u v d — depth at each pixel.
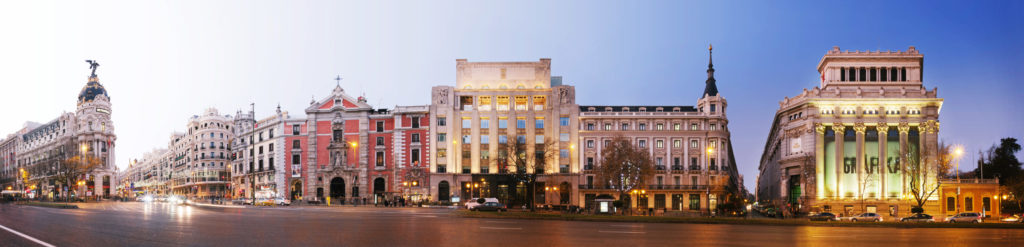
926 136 94.81
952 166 92.50
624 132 108.12
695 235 33.91
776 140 117.00
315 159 116.44
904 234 37.19
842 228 42.47
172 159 197.50
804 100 97.75
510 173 100.12
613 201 72.06
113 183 164.25
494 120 111.38
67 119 165.75
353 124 115.38
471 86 113.88
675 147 107.69
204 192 165.50
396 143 112.19
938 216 91.69
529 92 112.25
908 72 98.56
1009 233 39.03
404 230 34.78
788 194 102.69
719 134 107.19
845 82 98.62
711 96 112.19
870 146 96.81
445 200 109.12
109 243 26.14
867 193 95.44
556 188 107.81
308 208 77.12
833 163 96.38
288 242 27.45
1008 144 110.81
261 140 126.81
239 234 30.92
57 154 144.12
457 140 111.25
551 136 110.19
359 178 113.38
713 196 106.38
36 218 43.22
